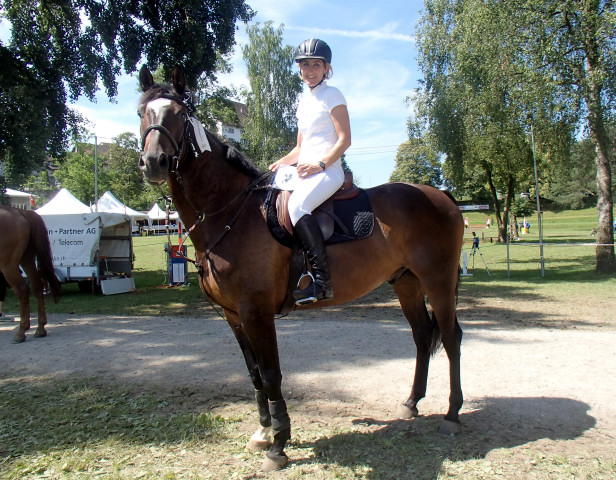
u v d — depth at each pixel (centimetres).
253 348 283
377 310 861
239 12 1238
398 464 281
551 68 1169
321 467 282
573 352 512
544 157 1770
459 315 780
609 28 1067
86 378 466
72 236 1135
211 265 287
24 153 1051
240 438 324
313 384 433
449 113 1652
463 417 348
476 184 3959
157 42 1155
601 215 1251
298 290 280
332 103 294
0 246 627
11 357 556
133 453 303
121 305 973
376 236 309
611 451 287
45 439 329
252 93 2959
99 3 1072
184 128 272
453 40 1579
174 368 494
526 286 1109
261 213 288
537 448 294
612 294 959
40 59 1097
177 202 294
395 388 418
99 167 4459
